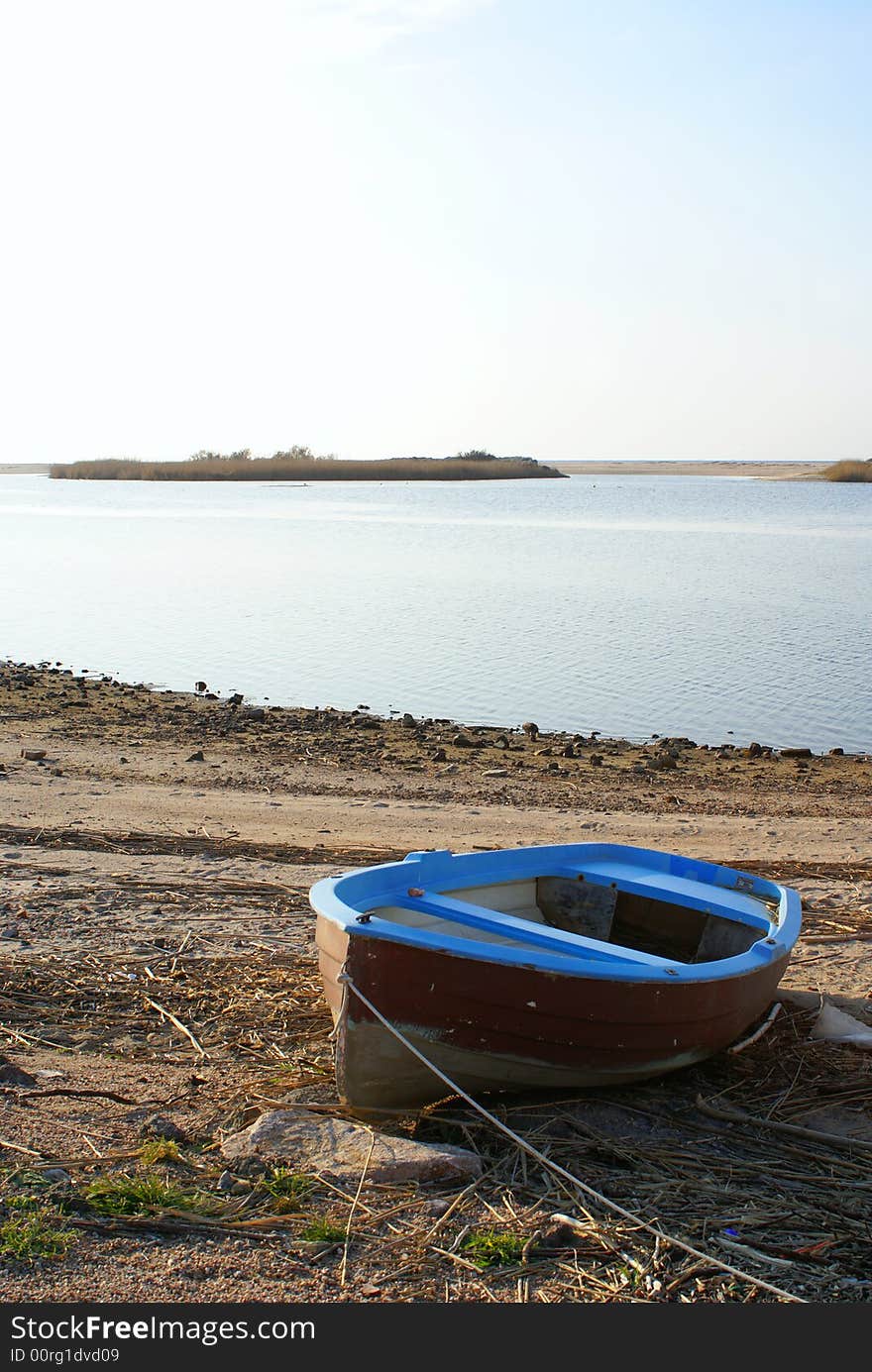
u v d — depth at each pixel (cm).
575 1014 625
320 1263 495
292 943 923
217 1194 543
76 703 2056
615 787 1599
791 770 1761
